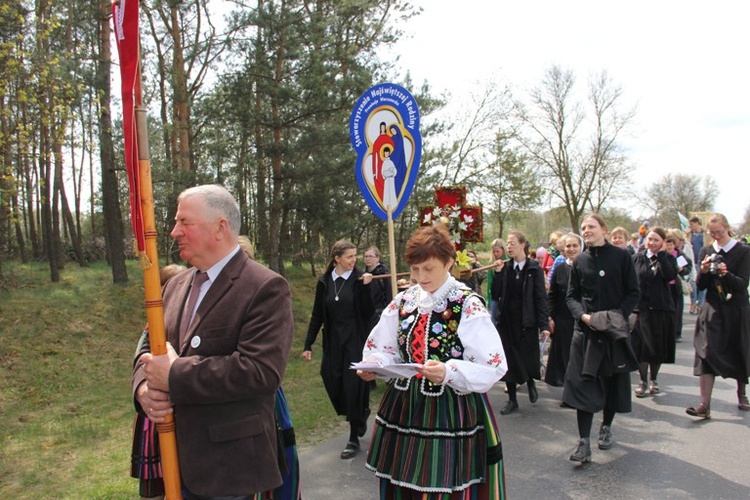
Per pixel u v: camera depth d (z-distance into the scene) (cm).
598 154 3020
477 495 255
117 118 1230
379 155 473
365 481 411
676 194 4900
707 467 426
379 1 1385
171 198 1188
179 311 233
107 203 1208
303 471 430
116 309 1025
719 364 539
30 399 649
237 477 209
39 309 955
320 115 1241
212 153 1367
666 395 638
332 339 482
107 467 445
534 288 582
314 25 1212
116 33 207
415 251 263
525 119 2789
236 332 215
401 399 263
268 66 1202
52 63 874
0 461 459
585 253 466
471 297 262
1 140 883
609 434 472
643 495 381
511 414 585
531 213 2681
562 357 616
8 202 998
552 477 415
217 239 222
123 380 747
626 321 438
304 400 625
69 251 2120
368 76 1234
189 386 200
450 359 255
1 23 834
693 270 1255
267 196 1625
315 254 1803
